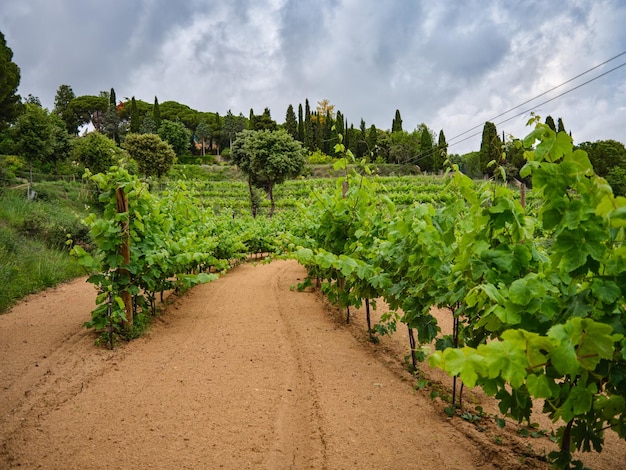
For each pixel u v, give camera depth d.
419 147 58.03
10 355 4.63
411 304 3.96
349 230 5.98
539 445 2.96
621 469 2.73
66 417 3.28
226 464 2.69
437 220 3.50
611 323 1.82
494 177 2.51
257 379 4.12
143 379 4.08
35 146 27.66
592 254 1.78
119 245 5.31
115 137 78.12
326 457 2.78
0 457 2.72
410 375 4.31
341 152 5.98
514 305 1.98
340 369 4.45
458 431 3.15
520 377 1.55
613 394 1.99
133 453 2.80
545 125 2.06
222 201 36.97
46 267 9.33
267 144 37.25
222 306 7.62
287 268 14.16
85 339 5.20
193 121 93.81
